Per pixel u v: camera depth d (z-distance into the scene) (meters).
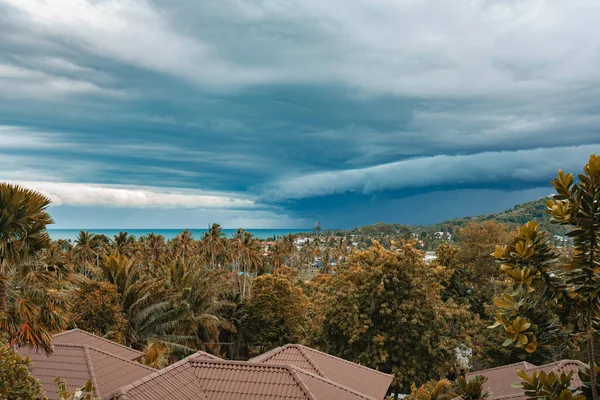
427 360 26.00
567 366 16.66
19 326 12.43
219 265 76.12
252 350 43.06
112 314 27.70
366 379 18.42
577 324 5.27
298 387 12.90
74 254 67.81
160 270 38.53
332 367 18.44
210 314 34.16
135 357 20.66
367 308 26.02
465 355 29.88
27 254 12.56
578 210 4.99
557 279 5.24
